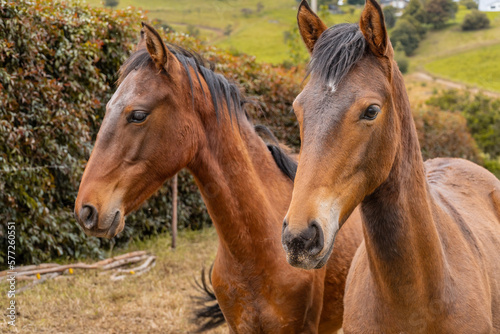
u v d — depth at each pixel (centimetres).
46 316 405
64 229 530
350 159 156
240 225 238
